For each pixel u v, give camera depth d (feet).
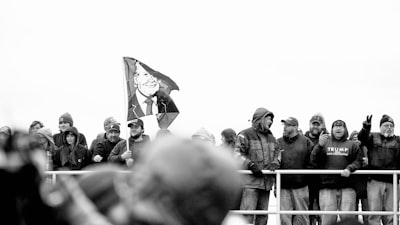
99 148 45.91
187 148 7.02
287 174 43.14
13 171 7.38
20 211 7.41
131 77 51.01
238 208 42.52
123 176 8.02
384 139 43.57
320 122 46.24
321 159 43.24
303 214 41.91
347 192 42.68
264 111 42.88
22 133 7.49
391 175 43.32
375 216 43.27
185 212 6.93
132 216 7.09
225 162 7.02
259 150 42.70
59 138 49.14
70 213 7.59
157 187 6.96
